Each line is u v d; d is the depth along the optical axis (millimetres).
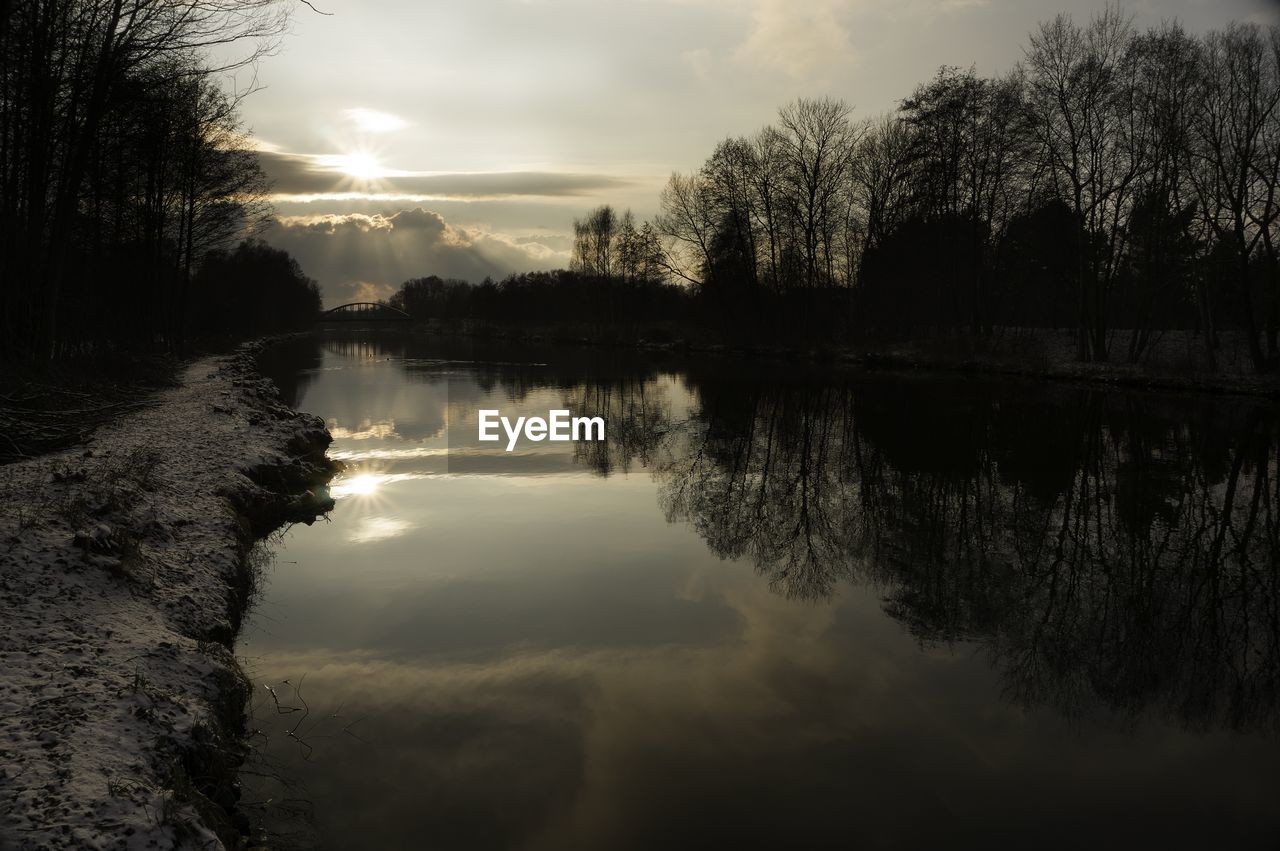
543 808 4918
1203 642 7828
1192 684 6934
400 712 6125
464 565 9898
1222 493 13852
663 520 12211
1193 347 34875
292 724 5906
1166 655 7520
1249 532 11531
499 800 5012
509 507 13000
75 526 7074
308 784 5145
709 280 56375
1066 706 6477
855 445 18828
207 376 27453
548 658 7164
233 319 66562
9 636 5152
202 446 12672
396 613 8227
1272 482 14648
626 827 4758
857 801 5094
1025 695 6641
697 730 5934
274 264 96750
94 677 4879
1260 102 28016
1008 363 36156
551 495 13883
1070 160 33719
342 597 8688
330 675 6754
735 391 31234
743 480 15125
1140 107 30969
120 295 30062
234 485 10828
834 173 48188
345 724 5926
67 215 15805
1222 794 5293
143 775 4086
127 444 11797
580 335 80250
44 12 14133
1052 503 13195
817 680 6824
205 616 6590
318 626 7855
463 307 132875
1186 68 29375
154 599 6465
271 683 6578
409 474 15664
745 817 4891
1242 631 8086
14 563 6117
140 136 21562
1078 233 34438
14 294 15711
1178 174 30594
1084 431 20375
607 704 6320
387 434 20719
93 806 3695
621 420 23391
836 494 13898
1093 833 4844
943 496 13773
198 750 4637
